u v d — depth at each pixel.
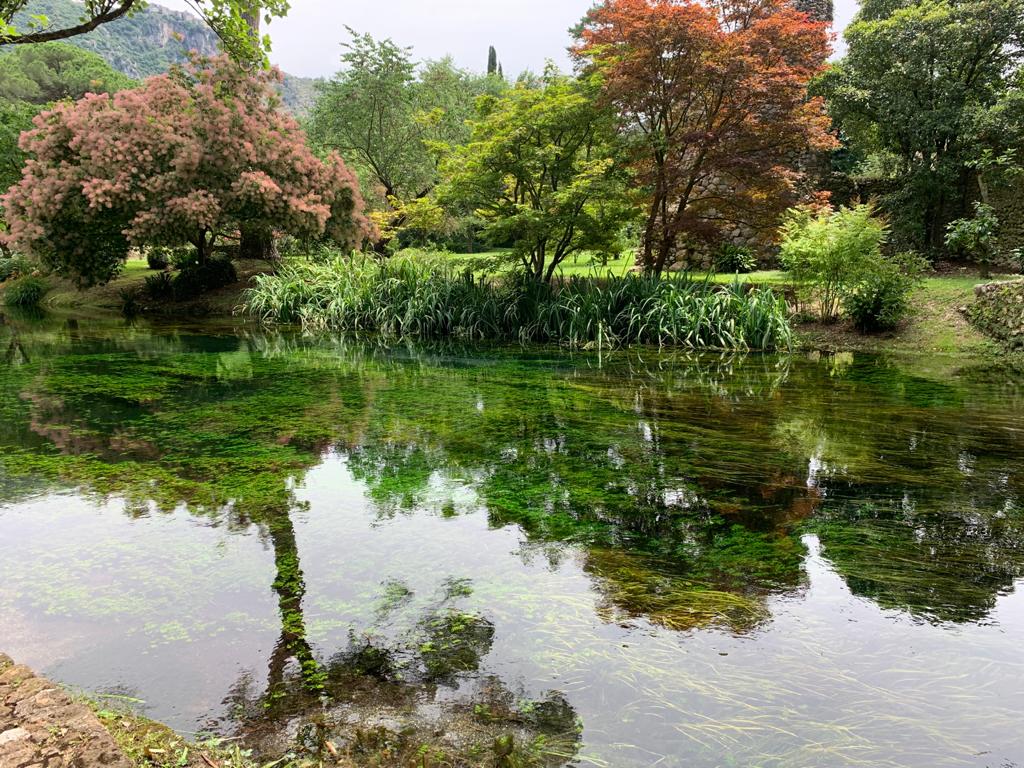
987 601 2.69
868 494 3.92
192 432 5.47
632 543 3.27
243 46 4.41
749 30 10.51
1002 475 4.25
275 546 3.25
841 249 10.40
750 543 3.25
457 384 7.72
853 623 2.52
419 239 25.36
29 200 13.92
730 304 10.90
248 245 19.30
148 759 1.70
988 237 11.38
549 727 1.91
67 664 2.25
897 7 13.84
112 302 17.31
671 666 2.23
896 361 9.09
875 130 14.24
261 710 2.00
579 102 10.57
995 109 11.69
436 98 25.83
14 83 35.56
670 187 11.39
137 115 14.04
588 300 11.56
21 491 4.04
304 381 7.90
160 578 2.91
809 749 1.82
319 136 22.27
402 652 2.32
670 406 6.46
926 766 1.76
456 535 3.37
